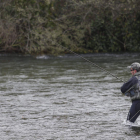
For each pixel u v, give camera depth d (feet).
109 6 232.53
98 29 249.34
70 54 232.94
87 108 82.48
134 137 60.75
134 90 67.31
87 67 163.22
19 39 228.63
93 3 230.07
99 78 128.98
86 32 249.75
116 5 235.40
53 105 85.87
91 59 203.10
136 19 254.88
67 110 80.69
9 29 220.84
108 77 131.23
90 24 241.14
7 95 98.68
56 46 224.74
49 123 69.97
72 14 236.22
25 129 65.92
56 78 129.70
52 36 217.56
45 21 225.97
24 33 224.53
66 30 233.96
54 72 146.10
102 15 241.76
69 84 116.37
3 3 226.58
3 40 226.79
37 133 63.36
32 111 79.92
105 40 252.62
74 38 243.81
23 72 146.61
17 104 87.10
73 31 240.53
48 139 59.93
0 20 220.23
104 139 59.72
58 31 229.86
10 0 227.40
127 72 143.84
